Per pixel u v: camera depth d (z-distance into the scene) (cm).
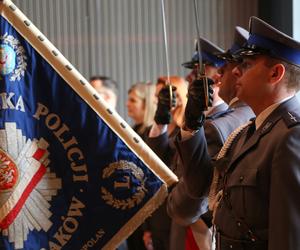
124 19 645
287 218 214
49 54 262
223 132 305
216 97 329
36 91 262
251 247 229
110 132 262
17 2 630
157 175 262
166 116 322
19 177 259
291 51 236
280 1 570
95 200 262
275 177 219
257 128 240
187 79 360
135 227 262
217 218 242
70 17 639
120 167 261
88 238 262
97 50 645
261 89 238
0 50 259
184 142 257
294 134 221
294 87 238
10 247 258
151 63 648
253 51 238
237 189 233
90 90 262
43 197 261
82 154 261
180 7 643
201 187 263
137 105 511
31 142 261
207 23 642
